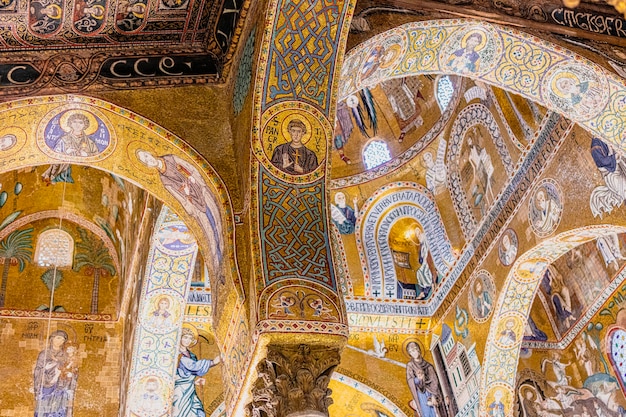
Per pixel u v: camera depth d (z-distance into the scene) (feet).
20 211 41.47
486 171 38.93
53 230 42.04
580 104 29.81
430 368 40.52
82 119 26.40
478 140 39.52
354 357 40.19
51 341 39.52
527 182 36.27
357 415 39.42
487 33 28.63
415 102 42.55
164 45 27.76
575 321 41.24
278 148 25.67
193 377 38.99
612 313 39.34
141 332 35.32
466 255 39.81
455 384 38.91
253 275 24.17
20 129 25.89
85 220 42.45
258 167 25.38
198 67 27.91
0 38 25.85
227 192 26.08
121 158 27.40
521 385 40.70
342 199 42.83
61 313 40.24
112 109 26.32
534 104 35.99
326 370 23.24
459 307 39.60
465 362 38.45
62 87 25.95
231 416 25.11
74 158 27.17
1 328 39.29
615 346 39.22
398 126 43.16
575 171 33.83
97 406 38.58
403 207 42.98
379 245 42.57
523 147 36.68
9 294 40.14
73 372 39.09
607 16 29.91
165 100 27.17
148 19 26.91
